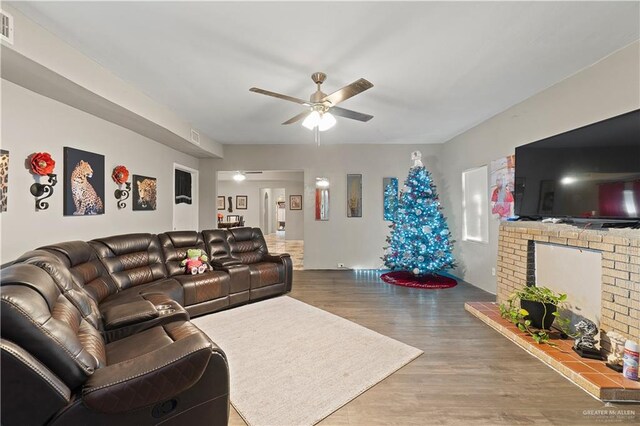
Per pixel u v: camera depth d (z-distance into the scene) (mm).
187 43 2320
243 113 4051
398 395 1935
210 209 6078
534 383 2061
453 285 4688
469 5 1895
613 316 2170
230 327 3078
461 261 5113
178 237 3984
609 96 2531
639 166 2127
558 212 2775
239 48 2395
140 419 1272
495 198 4117
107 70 2773
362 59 2576
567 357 2268
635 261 2016
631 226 2154
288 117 4227
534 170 3055
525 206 3158
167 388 1281
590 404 1841
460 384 2055
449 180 5543
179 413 1367
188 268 3730
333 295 4246
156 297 2664
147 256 3477
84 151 3178
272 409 1793
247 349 2572
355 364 2312
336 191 6035
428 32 2188
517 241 3215
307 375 2160
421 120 4359
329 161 6027
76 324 1553
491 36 2244
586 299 2469
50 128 2779
